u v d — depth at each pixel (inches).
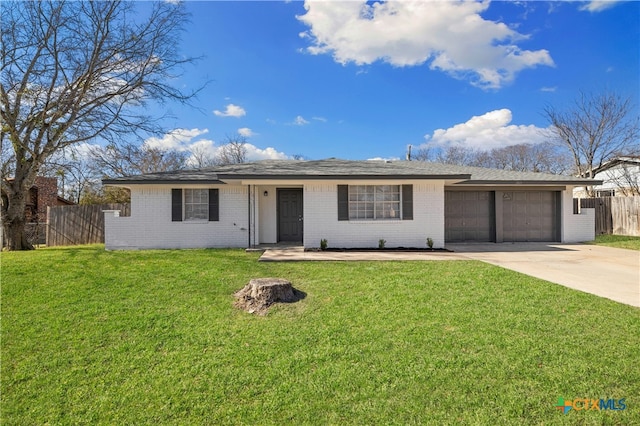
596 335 143.5
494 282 227.8
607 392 103.7
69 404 104.8
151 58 517.7
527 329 151.0
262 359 129.9
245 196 436.5
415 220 409.1
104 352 137.6
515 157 1316.4
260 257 332.2
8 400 107.0
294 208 453.4
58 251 388.5
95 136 507.8
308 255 344.2
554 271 269.3
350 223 404.2
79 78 479.5
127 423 95.3
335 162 525.7
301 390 109.2
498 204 474.6
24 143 460.1
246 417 96.8
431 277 243.4
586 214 477.4
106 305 190.9
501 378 112.7
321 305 189.5
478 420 92.5
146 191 427.5
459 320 163.3
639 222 539.2
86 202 932.0
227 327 161.5
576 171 926.4
